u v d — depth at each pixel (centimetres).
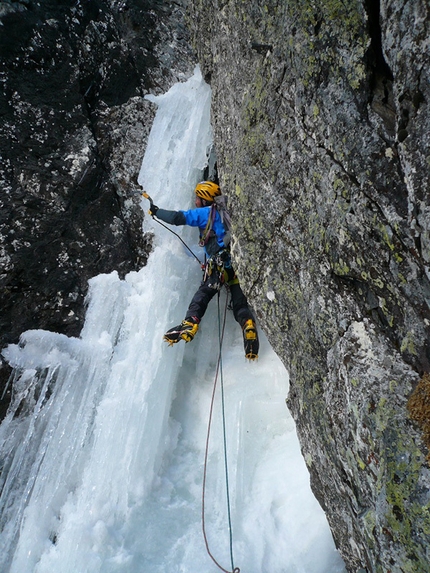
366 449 205
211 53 423
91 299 357
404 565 183
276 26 259
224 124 351
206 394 369
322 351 245
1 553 282
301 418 272
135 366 338
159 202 406
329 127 219
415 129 176
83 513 292
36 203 368
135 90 456
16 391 313
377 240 201
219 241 379
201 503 313
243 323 372
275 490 312
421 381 191
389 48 182
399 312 203
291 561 283
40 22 425
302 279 255
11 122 383
